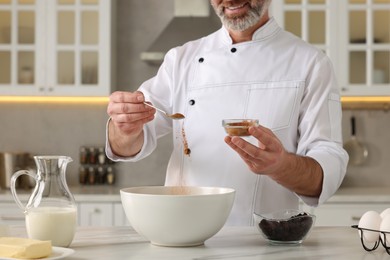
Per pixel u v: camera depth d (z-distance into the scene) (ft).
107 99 16.90
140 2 17.16
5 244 5.37
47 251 5.37
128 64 17.16
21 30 15.88
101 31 15.67
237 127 6.56
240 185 8.27
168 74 9.03
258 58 8.58
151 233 5.96
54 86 15.70
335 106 8.26
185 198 5.80
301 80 8.36
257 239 6.49
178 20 16.44
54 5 15.71
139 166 17.04
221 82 8.61
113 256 5.58
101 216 14.57
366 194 14.65
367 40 15.55
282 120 8.31
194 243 6.07
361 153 16.99
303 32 15.51
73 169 17.08
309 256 5.60
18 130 17.10
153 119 8.39
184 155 8.65
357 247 6.07
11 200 14.52
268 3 8.35
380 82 15.57
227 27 8.39
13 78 15.74
